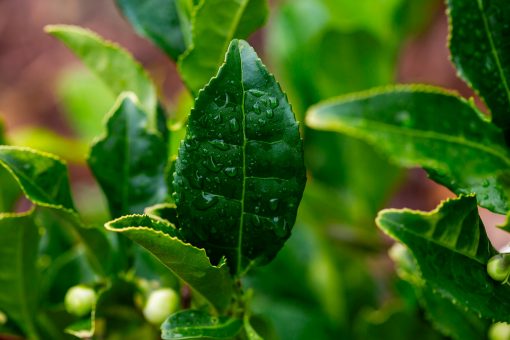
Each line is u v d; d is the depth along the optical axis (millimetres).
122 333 440
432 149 428
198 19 420
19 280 448
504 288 395
